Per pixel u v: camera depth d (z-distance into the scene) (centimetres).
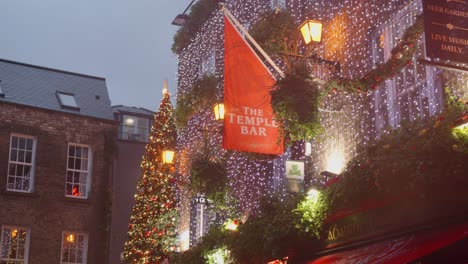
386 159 829
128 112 2916
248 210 1622
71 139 2348
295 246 1111
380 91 1189
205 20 2084
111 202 2358
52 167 2289
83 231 2297
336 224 1028
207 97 1722
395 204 886
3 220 2162
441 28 805
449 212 792
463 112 804
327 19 1389
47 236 2222
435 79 1035
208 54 2023
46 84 2447
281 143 1153
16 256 2162
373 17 1224
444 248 829
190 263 1509
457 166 762
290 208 1122
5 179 2194
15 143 2255
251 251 1184
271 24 1368
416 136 814
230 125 1127
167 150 1898
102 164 2389
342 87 1065
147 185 2047
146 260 1981
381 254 830
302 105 1057
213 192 1396
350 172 915
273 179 1563
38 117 2305
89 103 2470
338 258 954
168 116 2119
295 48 1153
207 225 1923
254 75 1169
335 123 1313
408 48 1006
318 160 1362
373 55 1216
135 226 2031
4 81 2350
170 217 2011
